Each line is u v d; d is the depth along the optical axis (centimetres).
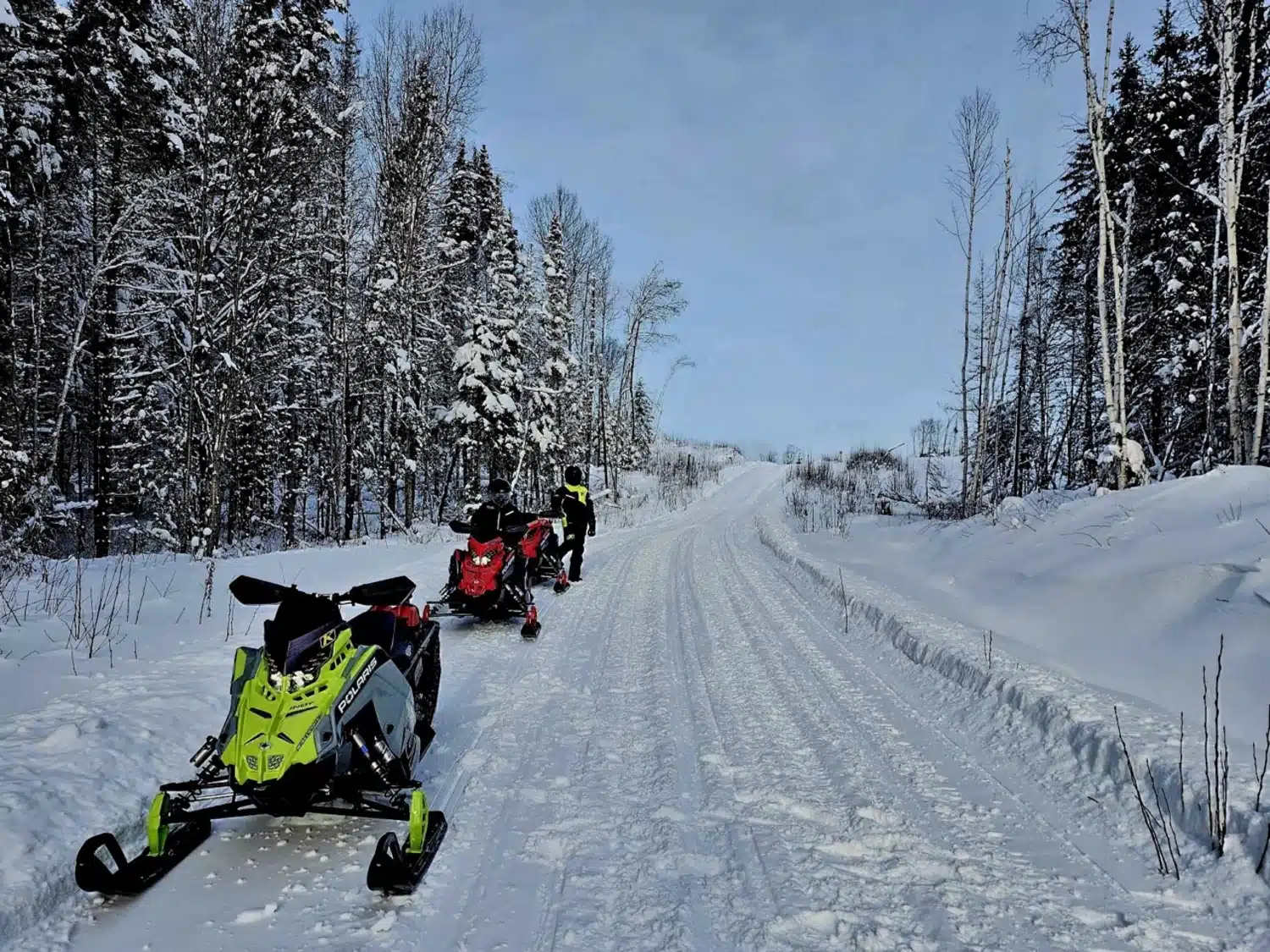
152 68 1695
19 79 1573
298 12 1666
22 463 1345
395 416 2447
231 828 397
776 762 488
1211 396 1594
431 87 2039
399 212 2125
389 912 321
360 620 474
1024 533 1052
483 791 442
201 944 298
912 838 389
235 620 799
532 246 3797
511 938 304
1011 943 301
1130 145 1947
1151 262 2114
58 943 295
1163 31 1884
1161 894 334
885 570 1194
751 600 1059
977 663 617
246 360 1619
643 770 477
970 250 2359
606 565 1412
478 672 695
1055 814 415
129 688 546
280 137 1532
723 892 339
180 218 1706
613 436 4172
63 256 1906
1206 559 671
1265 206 1727
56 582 860
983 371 2194
